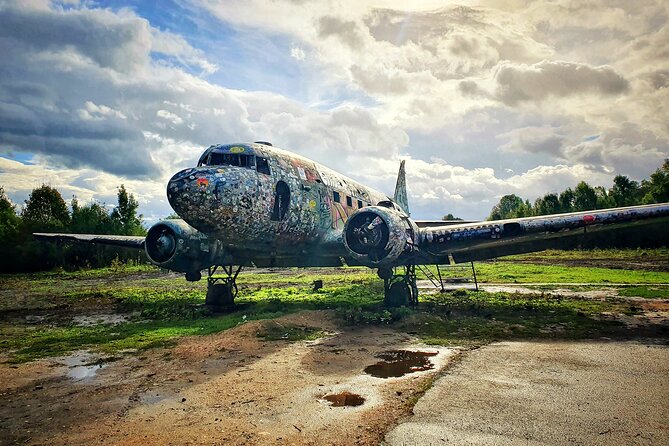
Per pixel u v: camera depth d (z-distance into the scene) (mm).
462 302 12297
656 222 9742
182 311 11484
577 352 6613
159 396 4910
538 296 13492
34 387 5363
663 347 6930
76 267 38750
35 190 44938
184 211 8906
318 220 12047
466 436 3625
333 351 6871
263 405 4512
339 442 3588
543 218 10133
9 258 35938
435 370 5723
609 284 17219
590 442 3488
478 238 10344
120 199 49125
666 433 3648
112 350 7320
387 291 11531
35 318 11539
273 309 11227
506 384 5051
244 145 10586
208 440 3697
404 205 25016
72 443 3721
